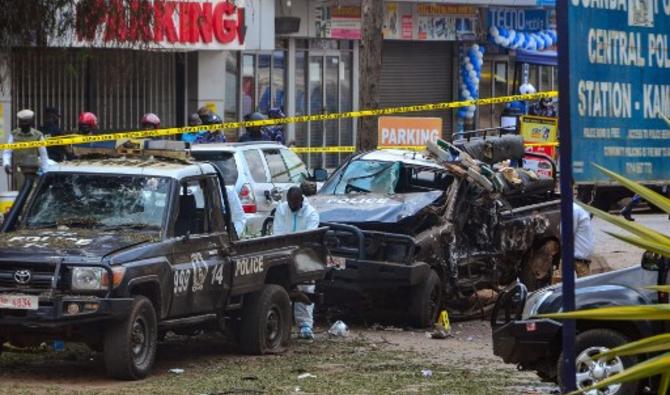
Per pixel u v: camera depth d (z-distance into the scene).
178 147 24.50
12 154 34.72
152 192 23.27
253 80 56.50
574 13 14.17
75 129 45.28
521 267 33.53
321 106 60.28
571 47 14.03
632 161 15.05
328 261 27.50
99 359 24.09
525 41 68.19
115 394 20.17
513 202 34.41
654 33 15.39
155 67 48.56
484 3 64.19
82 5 23.38
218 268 23.69
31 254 21.23
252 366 23.72
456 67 66.62
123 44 25.48
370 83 37.88
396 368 23.86
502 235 31.92
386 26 62.34
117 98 47.38
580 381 19.97
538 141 52.28
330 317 30.91
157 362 24.02
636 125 15.05
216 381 21.84
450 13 65.00
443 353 26.08
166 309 22.33
